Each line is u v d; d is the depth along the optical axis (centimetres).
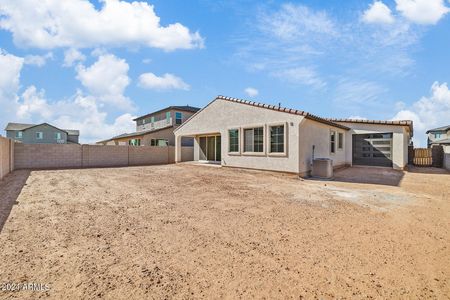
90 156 1944
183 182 1052
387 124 1662
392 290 284
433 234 458
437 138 4022
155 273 316
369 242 421
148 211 600
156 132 2777
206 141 2064
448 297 271
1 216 550
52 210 604
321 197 769
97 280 298
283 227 493
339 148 1723
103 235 442
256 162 1408
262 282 298
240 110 1514
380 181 1131
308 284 295
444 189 928
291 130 1229
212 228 484
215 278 306
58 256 359
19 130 4962
